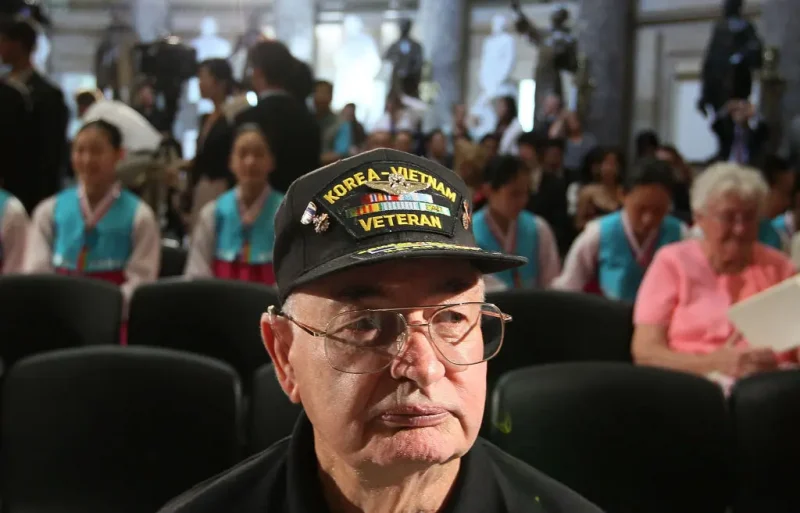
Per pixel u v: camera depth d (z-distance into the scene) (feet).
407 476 2.54
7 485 5.89
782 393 6.35
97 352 6.03
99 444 5.89
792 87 27.02
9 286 8.93
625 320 8.73
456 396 2.53
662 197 10.64
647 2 31.60
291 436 2.84
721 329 8.17
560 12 29.84
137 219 11.50
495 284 11.34
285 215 2.62
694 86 31.09
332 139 23.20
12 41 16.62
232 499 2.80
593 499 5.66
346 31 39.75
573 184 20.17
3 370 8.64
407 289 2.50
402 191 2.56
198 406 5.98
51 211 11.49
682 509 5.78
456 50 36.94
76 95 25.14
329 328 2.50
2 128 15.80
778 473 6.29
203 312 9.00
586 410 5.73
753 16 29.01
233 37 41.52
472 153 18.51
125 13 40.93
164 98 23.30
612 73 31.40
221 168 14.53
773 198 16.87
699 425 5.84
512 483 2.80
